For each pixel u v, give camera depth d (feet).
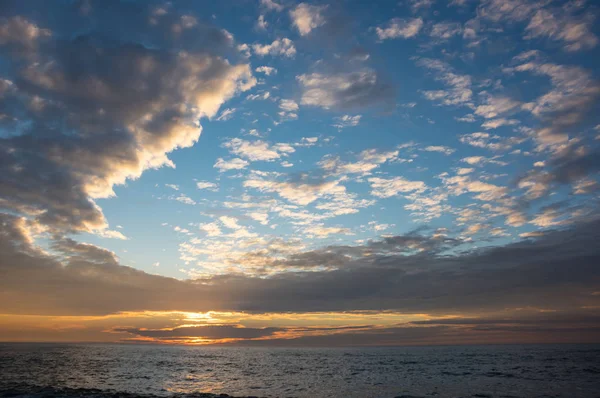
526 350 552.41
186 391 145.07
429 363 312.09
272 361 352.28
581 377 189.16
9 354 357.41
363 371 241.14
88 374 203.31
